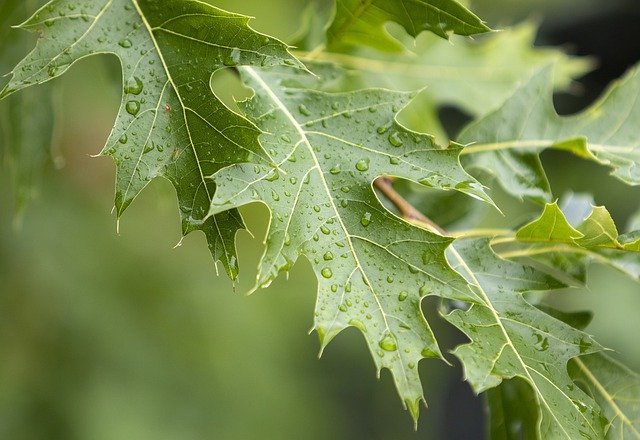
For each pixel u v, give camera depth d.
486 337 0.85
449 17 0.87
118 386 1.43
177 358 1.50
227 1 1.26
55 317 1.41
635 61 2.02
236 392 1.56
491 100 1.10
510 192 0.94
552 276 0.88
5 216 1.38
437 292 0.83
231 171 0.83
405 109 1.05
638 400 0.89
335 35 0.92
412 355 0.82
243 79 0.87
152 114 0.83
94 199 1.48
